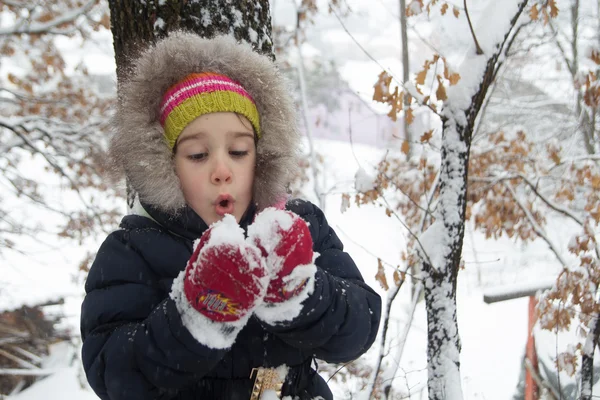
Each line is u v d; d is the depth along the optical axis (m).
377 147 13.23
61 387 7.59
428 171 5.12
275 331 1.33
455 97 2.27
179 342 1.22
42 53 7.50
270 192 1.55
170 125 1.45
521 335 7.31
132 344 1.29
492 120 10.98
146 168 1.45
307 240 1.24
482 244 12.40
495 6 2.39
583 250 3.69
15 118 6.69
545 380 4.44
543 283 4.70
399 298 9.04
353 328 1.43
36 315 8.63
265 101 1.56
